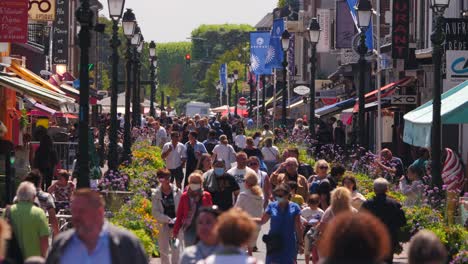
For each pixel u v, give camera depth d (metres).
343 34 118.50
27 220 27.70
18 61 90.06
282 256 33.56
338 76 142.25
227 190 40.59
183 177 70.19
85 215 19.19
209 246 22.80
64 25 125.06
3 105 78.06
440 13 47.84
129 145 74.44
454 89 55.75
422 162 55.88
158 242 40.62
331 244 15.44
